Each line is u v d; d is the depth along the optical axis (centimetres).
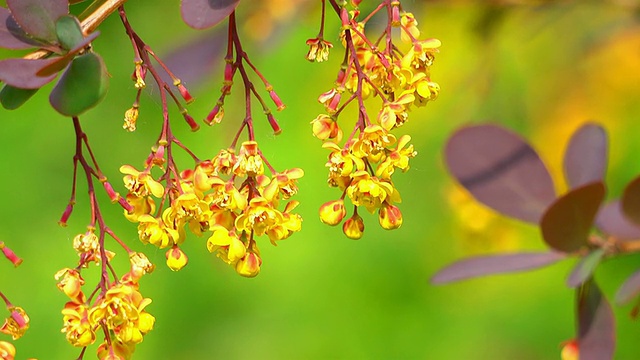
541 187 43
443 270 43
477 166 44
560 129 68
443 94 67
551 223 42
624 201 42
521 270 42
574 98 68
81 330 38
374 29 46
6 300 39
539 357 73
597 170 43
